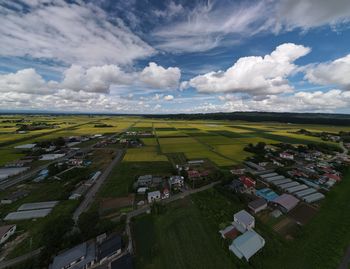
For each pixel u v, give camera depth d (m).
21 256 34.28
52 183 67.06
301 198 56.12
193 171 74.81
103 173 76.56
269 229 42.28
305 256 34.59
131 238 38.91
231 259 33.56
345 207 52.00
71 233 37.75
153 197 54.38
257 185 65.19
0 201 54.19
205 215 46.81
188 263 32.81
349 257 34.50
